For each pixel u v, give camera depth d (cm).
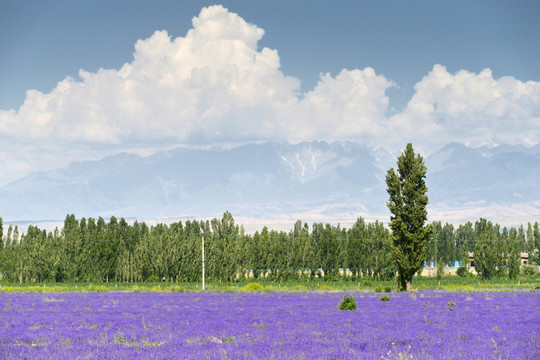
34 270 12700
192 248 12938
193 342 2872
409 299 6656
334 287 10838
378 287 8975
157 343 2866
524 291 8919
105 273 12912
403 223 8869
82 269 12825
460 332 3297
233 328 3525
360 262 13475
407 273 8956
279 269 13325
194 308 5234
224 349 2589
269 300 6625
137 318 4153
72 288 10150
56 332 3238
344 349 2656
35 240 13512
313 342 2878
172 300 6644
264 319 4112
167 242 13050
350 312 4775
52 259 12800
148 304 5853
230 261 12850
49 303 5950
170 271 12825
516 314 4509
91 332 3250
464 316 4331
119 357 2384
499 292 8594
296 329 3484
